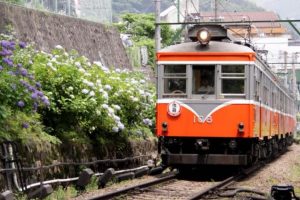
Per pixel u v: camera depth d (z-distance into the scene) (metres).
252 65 23.39
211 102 23.47
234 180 22.84
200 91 23.66
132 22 57.88
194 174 25.88
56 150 19.16
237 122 23.33
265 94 27.83
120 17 61.25
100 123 22.28
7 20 26.22
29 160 17.27
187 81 23.67
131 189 18.42
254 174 25.88
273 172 26.75
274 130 33.41
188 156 23.70
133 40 52.31
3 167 16.17
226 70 23.55
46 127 20.02
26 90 17.44
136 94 26.02
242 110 23.33
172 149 24.61
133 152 26.56
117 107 23.62
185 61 23.70
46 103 18.41
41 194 16.16
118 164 24.64
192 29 25.28
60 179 18.70
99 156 22.67
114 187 20.11
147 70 46.50
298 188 20.50
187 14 38.38
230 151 24.12
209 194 18.16
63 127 20.97
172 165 24.56
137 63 44.94
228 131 23.34
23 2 35.66
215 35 24.84
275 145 36.16
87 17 49.47
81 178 19.06
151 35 57.62
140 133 27.59
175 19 74.06
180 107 23.64
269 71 29.73
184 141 24.30
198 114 23.55
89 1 52.03
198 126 23.52
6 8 26.48
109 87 23.77
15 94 17.11
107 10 54.16
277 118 35.34
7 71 17.22
